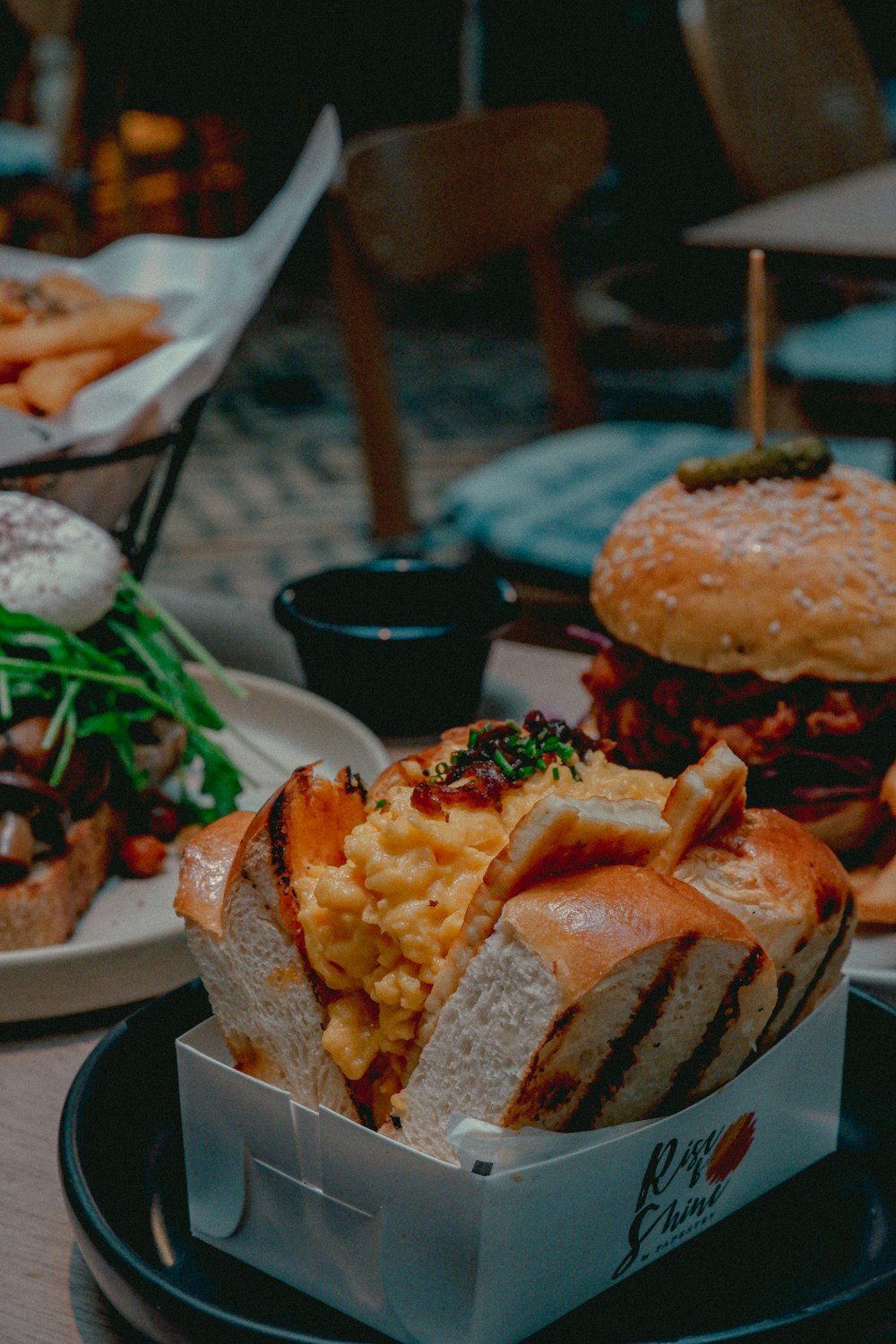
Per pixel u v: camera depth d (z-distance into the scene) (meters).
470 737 0.55
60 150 2.03
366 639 0.74
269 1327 0.50
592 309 2.68
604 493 1.15
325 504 2.12
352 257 1.49
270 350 3.08
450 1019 0.51
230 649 0.84
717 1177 0.53
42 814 0.64
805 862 0.54
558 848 0.50
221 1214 0.53
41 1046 0.61
